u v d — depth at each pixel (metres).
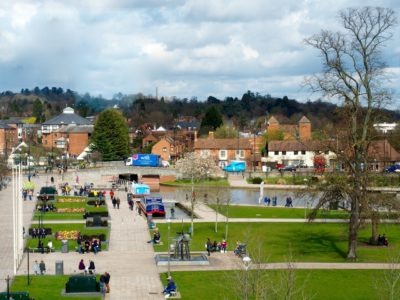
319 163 135.75
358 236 104.75
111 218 124.69
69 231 105.75
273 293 56.34
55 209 132.75
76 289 69.00
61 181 195.50
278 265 81.12
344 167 93.38
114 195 158.12
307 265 83.00
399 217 93.56
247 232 95.56
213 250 92.94
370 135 88.44
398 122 162.00
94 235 101.69
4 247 95.38
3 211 132.50
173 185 195.62
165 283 74.00
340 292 69.75
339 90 86.88
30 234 104.44
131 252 92.25
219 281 73.94
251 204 148.75
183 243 85.88
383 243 97.38
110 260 86.62
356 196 86.31
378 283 70.81
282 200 157.75
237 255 89.19
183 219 123.88
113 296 68.19
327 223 117.12
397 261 71.62
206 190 169.38
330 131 99.06
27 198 153.25
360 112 88.19
